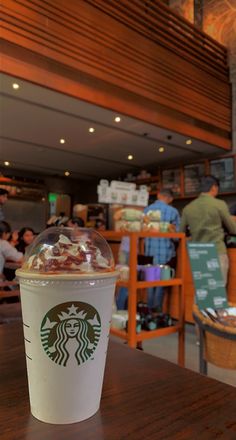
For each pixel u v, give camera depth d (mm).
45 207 8109
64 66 3508
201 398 497
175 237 2479
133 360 663
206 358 1914
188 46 4980
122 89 4062
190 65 4969
